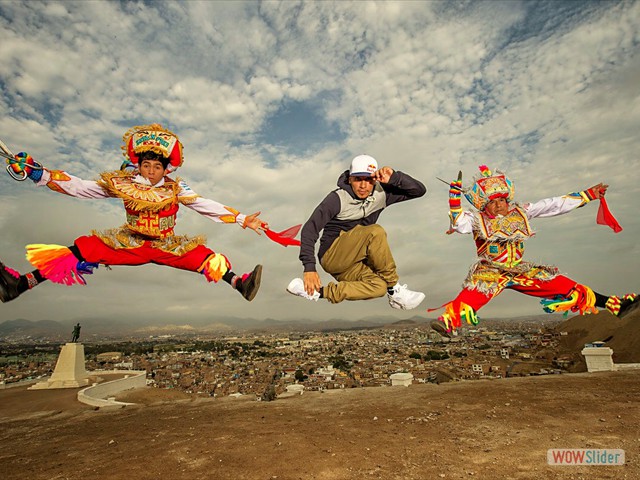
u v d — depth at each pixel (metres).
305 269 3.77
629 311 4.64
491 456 5.36
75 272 3.79
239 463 5.72
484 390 10.05
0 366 75.50
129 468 5.80
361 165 3.97
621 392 8.77
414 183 4.06
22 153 3.68
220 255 4.12
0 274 3.45
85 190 3.94
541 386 10.04
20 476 5.82
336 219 4.18
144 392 27.61
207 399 12.51
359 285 3.99
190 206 4.27
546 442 5.76
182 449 6.64
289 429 7.62
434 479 4.70
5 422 11.61
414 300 4.19
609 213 5.06
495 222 4.92
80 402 22.70
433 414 8.00
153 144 4.01
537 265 4.84
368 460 5.52
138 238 3.99
